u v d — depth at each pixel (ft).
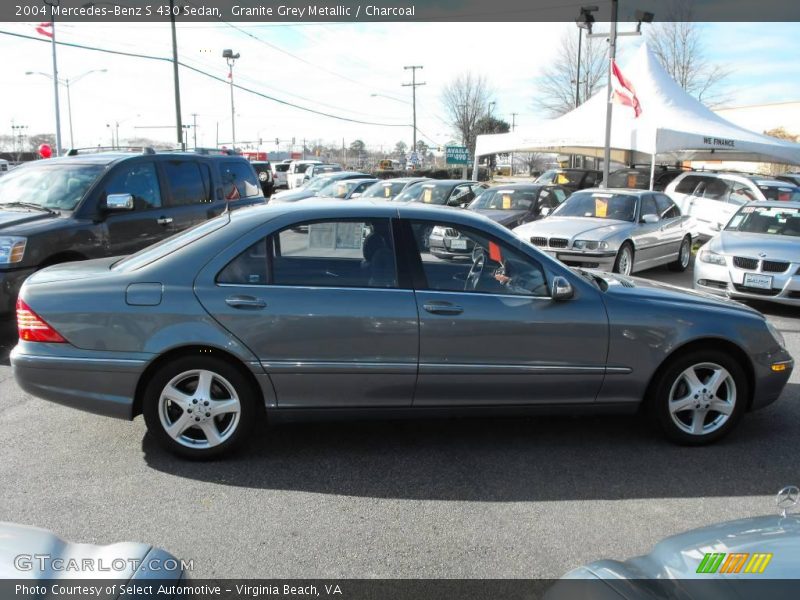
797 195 50.11
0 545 6.63
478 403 14.28
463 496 12.71
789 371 15.66
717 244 30.53
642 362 14.60
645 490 13.08
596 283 15.01
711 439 15.23
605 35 55.11
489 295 14.11
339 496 12.64
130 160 26.18
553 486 13.19
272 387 13.61
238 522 11.63
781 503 7.79
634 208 38.29
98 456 14.19
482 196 47.93
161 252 14.25
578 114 62.08
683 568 6.91
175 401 13.62
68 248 22.77
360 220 14.17
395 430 15.90
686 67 111.14
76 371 13.29
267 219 14.03
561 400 14.56
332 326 13.51
